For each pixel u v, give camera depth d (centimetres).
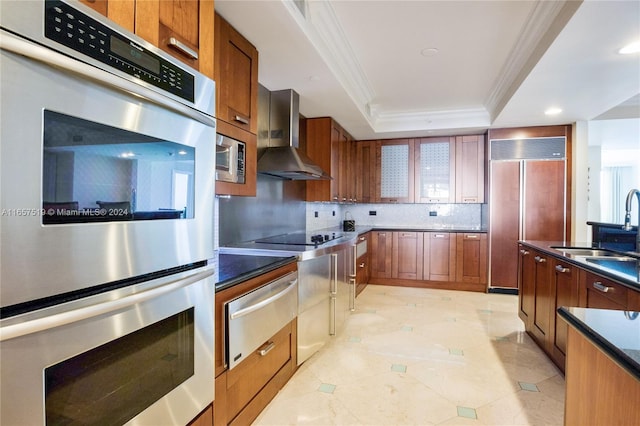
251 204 302
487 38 258
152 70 101
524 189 450
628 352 77
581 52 227
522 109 367
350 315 364
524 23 236
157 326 104
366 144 548
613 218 1002
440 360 256
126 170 92
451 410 193
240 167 206
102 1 87
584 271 204
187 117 114
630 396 80
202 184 122
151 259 101
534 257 289
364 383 222
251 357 176
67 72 76
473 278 477
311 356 260
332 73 265
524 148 450
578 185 423
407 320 349
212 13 134
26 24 68
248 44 212
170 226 108
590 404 98
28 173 69
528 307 305
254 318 173
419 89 373
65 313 75
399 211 571
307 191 421
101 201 85
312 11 212
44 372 73
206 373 127
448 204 548
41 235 72
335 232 429
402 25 240
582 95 317
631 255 231
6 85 65
